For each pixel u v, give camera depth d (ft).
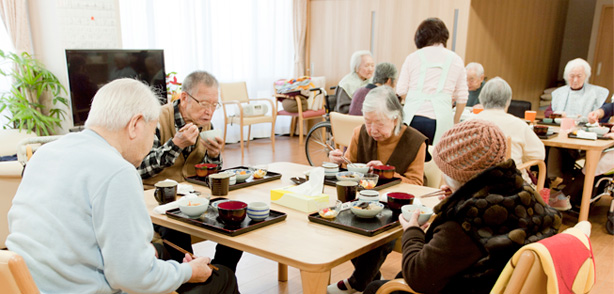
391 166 6.97
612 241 10.41
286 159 18.20
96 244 3.65
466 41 17.95
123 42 17.31
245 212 4.81
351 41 21.95
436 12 18.69
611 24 24.97
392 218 5.13
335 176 6.94
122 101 3.88
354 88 14.58
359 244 4.44
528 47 23.13
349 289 6.93
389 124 7.18
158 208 5.30
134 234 3.58
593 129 11.46
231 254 6.40
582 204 10.92
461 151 3.73
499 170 3.51
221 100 19.61
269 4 21.88
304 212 5.41
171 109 7.31
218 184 5.90
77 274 3.60
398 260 9.38
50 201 3.58
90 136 3.86
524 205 3.52
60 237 3.54
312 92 21.44
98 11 13.96
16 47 13.62
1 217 7.79
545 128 10.96
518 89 23.09
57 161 3.71
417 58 11.22
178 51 19.01
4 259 2.84
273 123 19.54
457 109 11.55
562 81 27.53
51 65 13.99
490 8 18.99
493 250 3.38
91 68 12.78
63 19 13.29
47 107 14.34
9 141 12.67
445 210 3.67
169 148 6.57
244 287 8.07
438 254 3.58
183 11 18.90
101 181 3.55
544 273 3.13
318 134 21.50
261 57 22.13
